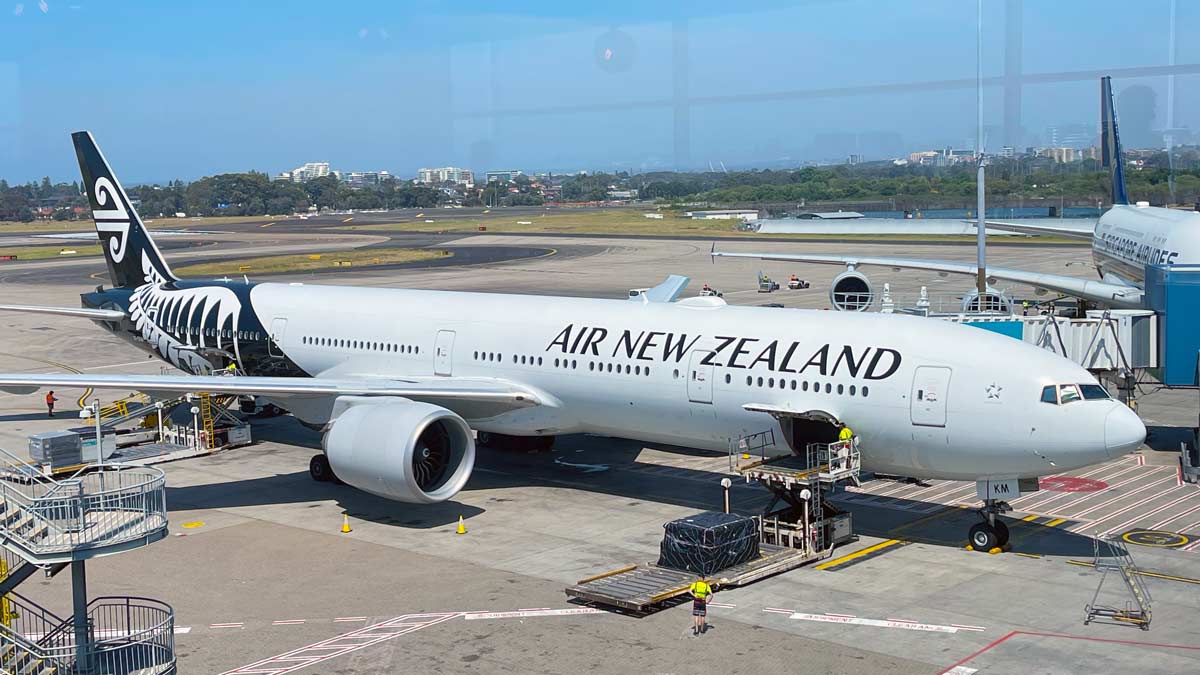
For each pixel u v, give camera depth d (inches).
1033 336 1475.1
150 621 906.1
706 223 6510.8
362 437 1195.3
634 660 814.5
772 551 1048.2
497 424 1380.4
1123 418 975.6
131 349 2474.2
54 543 742.5
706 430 1187.3
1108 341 1445.6
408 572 1024.9
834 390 1080.2
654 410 1216.2
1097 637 842.2
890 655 813.9
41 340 2637.8
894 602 925.8
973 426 1012.5
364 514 1232.2
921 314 1681.8
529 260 4650.6
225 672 805.9
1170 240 1804.9
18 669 774.5
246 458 1528.1
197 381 1278.3
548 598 949.2
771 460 1124.5
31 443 1301.7
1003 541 1064.8
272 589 984.3
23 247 6422.2
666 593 925.2
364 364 1492.4
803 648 829.8
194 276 4106.8
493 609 925.2
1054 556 1047.0
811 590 959.6
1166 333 1384.1
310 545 1115.3
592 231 6545.3
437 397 1284.4
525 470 1430.9
